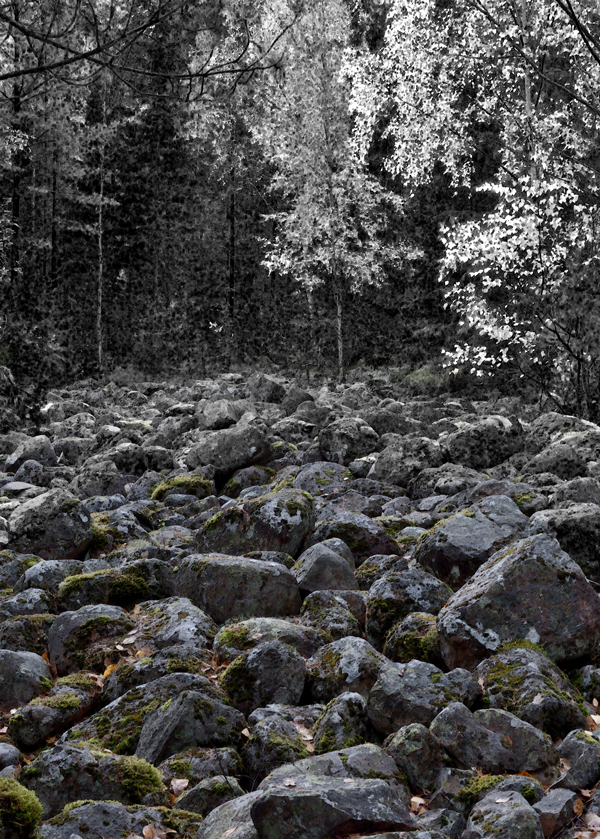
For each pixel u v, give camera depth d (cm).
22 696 444
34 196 2598
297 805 286
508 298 1346
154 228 2723
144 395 1875
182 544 691
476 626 429
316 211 2217
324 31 2148
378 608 493
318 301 2523
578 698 398
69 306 2600
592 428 971
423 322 2261
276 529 620
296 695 411
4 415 1681
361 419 1054
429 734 345
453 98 1722
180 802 333
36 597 557
